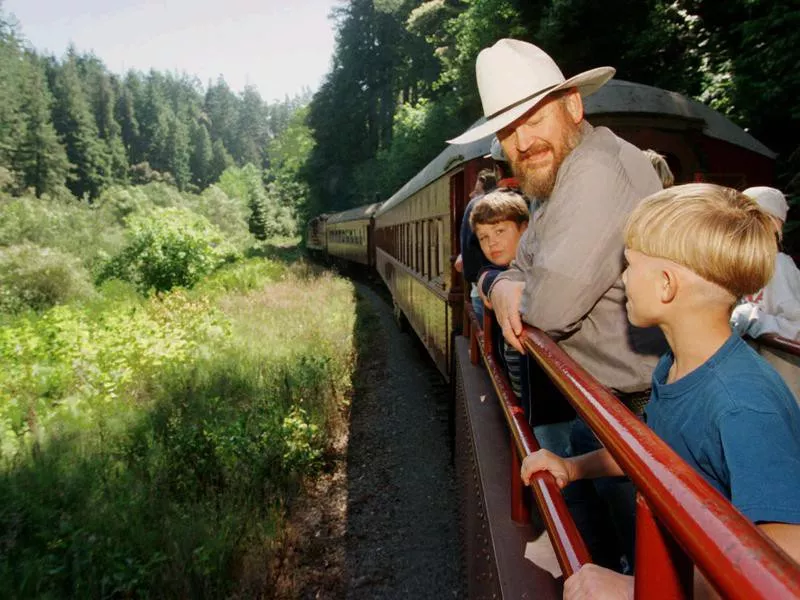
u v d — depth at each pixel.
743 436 0.90
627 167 1.62
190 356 8.98
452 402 5.95
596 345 1.71
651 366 1.70
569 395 1.13
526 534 1.78
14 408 6.84
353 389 8.17
